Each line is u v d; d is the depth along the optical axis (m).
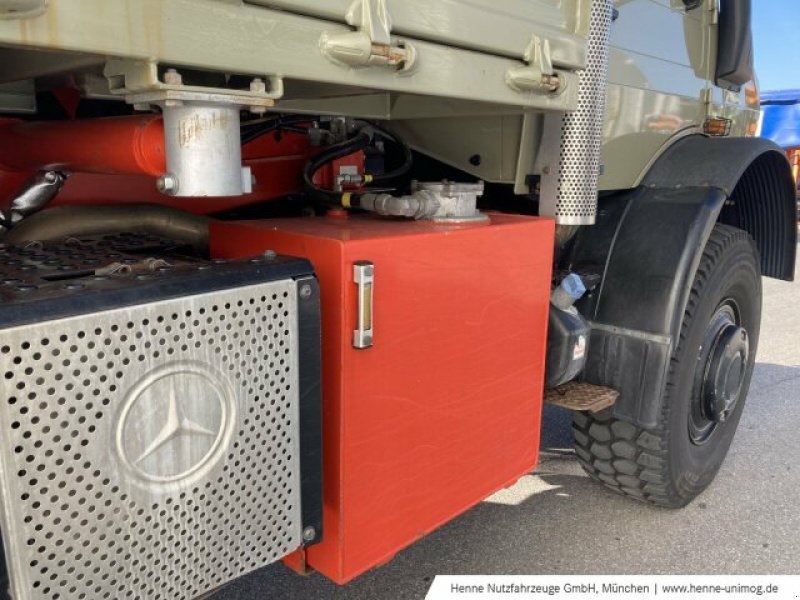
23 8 0.82
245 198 2.08
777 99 10.98
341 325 1.34
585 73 1.90
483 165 2.20
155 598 1.09
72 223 1.65
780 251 3.05
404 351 1.47
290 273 1.18
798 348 5.13
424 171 2.47
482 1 1.46
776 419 3.71
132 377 0.99
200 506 1.12
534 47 1.59
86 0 0.88
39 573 0.94
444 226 1.62
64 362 0.92
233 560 1.19
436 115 2.00
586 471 2.67
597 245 2.26
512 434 1.86
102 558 1.01
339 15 1.17
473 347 1.65
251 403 1.16
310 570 1.53
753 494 2.90
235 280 1.11
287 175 2.13
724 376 2.57
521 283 1.77
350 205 1.78
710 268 2.34
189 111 1.09
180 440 1.06
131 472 1.01
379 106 2.14
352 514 1.44
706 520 2.69
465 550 2.45
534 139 2.04
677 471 2.51
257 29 1.07
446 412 1.61
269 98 1.12
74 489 0.96
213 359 1.09
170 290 1.03
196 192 1.12
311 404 1.26
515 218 1.85
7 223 1.57
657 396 2.12
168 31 0.97
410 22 1.29
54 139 1.47
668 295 2.09
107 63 1.05
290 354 1.20
